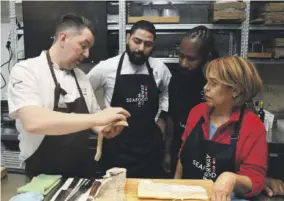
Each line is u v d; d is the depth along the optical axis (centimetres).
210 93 126
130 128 199
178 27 255
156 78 209
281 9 245
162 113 216
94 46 254
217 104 127
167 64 271
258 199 143
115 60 205
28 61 133
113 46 274
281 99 290
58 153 134
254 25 253
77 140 136
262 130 124
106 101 209
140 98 200
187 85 200
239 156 122
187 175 136
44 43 255
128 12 267
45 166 134
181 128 205
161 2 267
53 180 113
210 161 127
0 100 267
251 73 121
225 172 115
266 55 253
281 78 288
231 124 125
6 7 291
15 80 124
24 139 133
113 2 268
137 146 201
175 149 211
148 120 203
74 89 146
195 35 178
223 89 122
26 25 254
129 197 105
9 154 244
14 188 123
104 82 205
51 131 112
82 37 134
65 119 111
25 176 135
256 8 271
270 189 148
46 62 137
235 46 275
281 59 254
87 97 153
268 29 254
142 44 190
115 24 259
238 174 117
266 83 290
